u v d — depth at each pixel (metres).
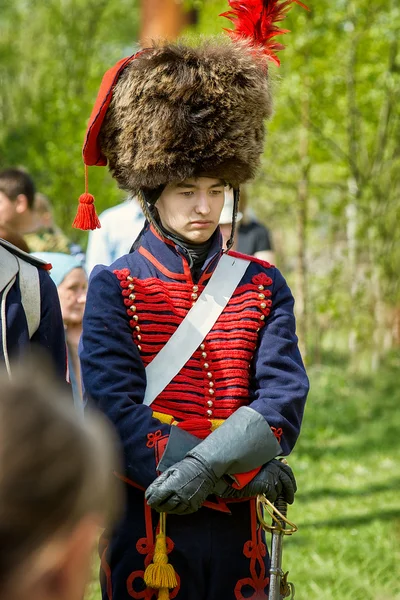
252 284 5.80
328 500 12.81
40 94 26.98
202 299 5.66
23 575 1.89
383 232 24.36
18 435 1.87
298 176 24.16
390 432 17.61
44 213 10.70
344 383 22.28
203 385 5.55
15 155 27.19
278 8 6.23
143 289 5.61
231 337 5.64
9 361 5.27
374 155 24.12
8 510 1.85
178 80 5.54
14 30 31.88
